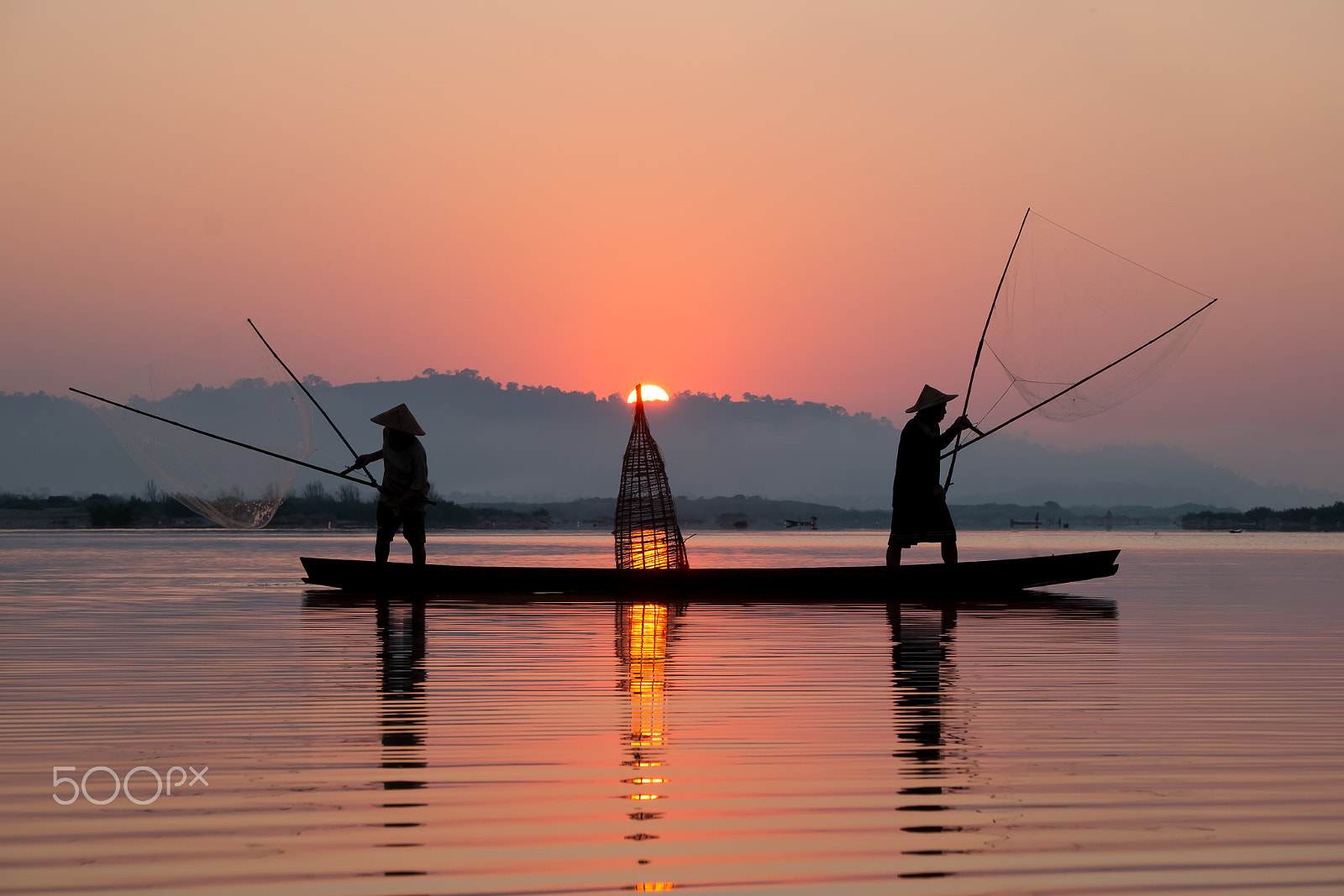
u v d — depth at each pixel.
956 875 9.09
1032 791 11.43
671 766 12.38
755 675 18.38
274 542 114.25
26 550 85.00
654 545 37.53
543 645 22.14
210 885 8.83
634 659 20.23
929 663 19.88
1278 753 12.99
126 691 16.81
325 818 10.49
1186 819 10.51
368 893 8.69
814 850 9.68
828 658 20.44
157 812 10.64
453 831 10.13
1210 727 14.39
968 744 13.42
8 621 26.75
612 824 10.37
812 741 13.53
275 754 12.85
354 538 140.50
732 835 10.06
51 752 12.95
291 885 8.84
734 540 160.38
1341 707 15.73
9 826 10.23
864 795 11.27
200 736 13.72
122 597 34.25
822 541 153.25
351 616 28.02
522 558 73.75
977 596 34.59
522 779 11.81
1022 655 20.88
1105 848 9.70
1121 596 35.66
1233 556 80.25
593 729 14.21
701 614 28.67
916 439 31.84
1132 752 13.05
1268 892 8.75
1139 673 18.80
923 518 32.22
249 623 26.31
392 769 12.20
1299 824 10.36
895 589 32.66
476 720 14.74
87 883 8.85
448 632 24.45
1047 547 112.44
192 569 52.72
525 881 8.95
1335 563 66.31
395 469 33.56
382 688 17.17
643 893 8.71
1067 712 15.33
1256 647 22.19
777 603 31.66
